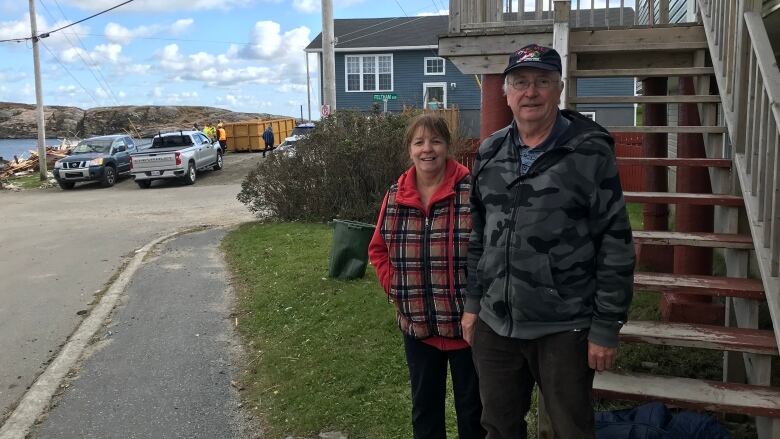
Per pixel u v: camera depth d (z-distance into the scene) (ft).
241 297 22.02
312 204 36.86
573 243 7.55
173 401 14.15
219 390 14.65
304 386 14.10
